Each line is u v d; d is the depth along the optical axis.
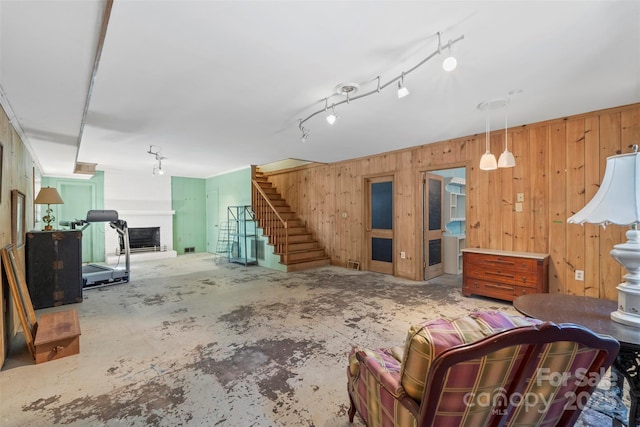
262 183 8.22
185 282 5.21
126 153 5.57
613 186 1.53
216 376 2.19
